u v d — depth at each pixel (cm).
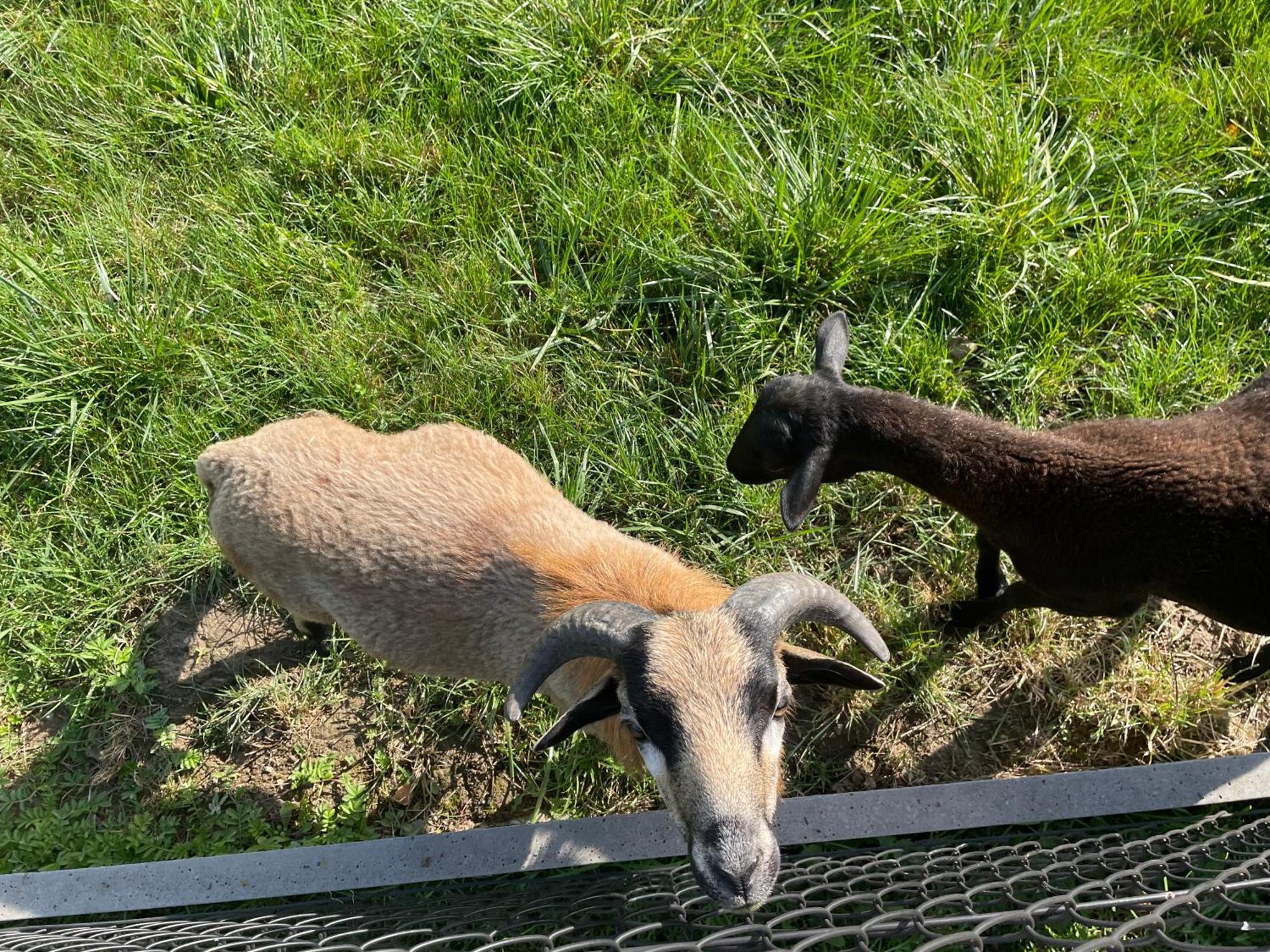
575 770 126
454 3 161
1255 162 144
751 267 147
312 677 134
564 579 103
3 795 129
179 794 129
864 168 144
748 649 84
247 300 150
